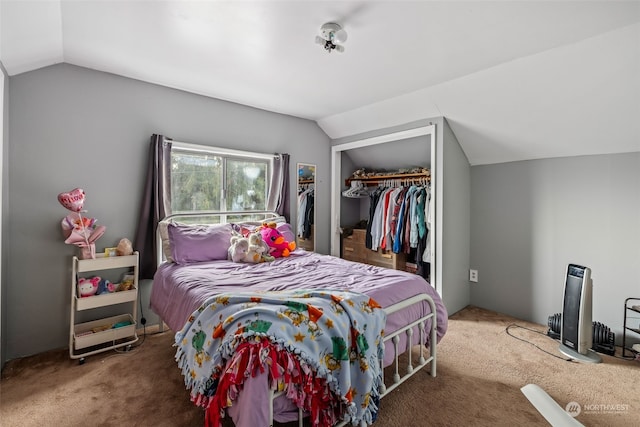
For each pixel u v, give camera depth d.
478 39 1.97
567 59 2.11
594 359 2.23
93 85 2.49
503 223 3.20
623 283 2.50
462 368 2.15
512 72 2.35
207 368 1.28
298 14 1.71
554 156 2.83
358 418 1.37
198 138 3.03
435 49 2.11
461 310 3.33
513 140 2.90
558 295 2.85
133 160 2.70
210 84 2.78
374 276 2.11
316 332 1.32
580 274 2.31
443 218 3.05
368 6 1.63
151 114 2.77
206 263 2.57
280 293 1.61
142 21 1.79
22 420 1.61
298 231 3.84
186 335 1.50
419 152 3.86
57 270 2.38
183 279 2.09
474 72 2.48
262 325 1.24
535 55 2.18
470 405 1.76
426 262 3.55
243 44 2.05
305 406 1.26
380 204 3.90
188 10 1.68
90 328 2.44
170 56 2.24
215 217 3.20
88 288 2.30
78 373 2.06
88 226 2.36
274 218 3.50
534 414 1.68
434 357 2.03
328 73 2.52
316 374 1.28
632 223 2.45
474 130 3.01
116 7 1.65
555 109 2.45
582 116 2.39
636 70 1.97
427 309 2.01
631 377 2.05
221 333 1.30
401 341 1.85
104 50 2.16
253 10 1.67
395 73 2.51
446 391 1.88
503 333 2.74
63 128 2.38
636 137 2.34
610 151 2.53
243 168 3.38
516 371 2.12
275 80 2.66
